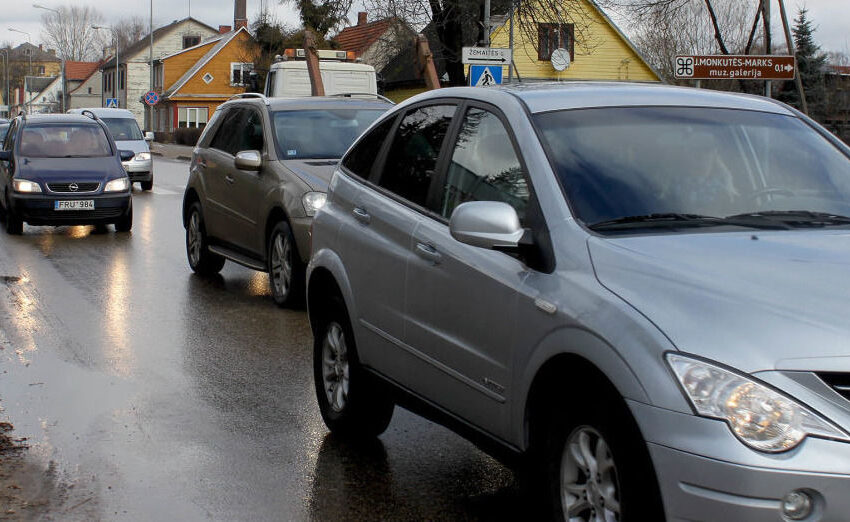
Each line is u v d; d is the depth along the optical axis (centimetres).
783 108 532
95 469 550
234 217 1145
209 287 1170
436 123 541
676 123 486
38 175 1672
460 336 463
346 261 576
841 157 504
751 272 365
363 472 548
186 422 639
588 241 404
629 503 345
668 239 401
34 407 672
